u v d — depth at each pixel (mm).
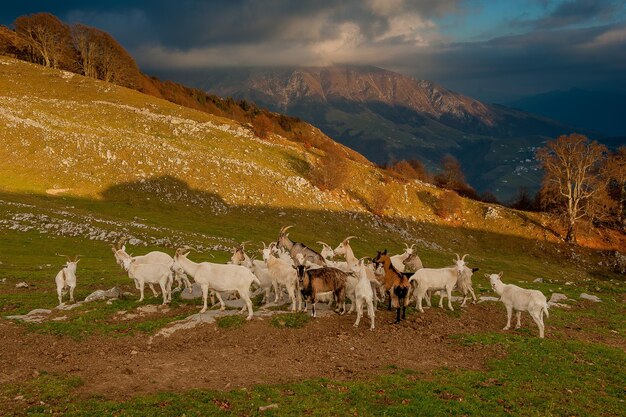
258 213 64688
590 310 26969
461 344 17531
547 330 20516
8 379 13031
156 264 21109
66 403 11516
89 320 18469
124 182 61500
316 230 64938
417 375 14477
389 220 78125
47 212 46844
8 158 58812
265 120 102875
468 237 81125
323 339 17172
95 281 28734
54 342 16156
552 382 14422
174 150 73062
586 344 18594
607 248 80812
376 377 14125
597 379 14984
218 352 15656
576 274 68625
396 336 17922
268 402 12023
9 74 96312
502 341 17891
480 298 25359
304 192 74688
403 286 19297
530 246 79625
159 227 50812
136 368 14094
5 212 44125
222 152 80750
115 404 11406
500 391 13406
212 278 18578
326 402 12109
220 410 11398
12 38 115062
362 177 88875
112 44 127188
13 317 18844
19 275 29484
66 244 39688
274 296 22188
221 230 55094
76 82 100438
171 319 18391
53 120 73188
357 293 18281
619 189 89750
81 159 62781
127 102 95375
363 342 17109
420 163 123062
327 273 18984
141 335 16859
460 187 113375
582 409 12609
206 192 65438
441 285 21234
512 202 110750
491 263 65188
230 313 18812
